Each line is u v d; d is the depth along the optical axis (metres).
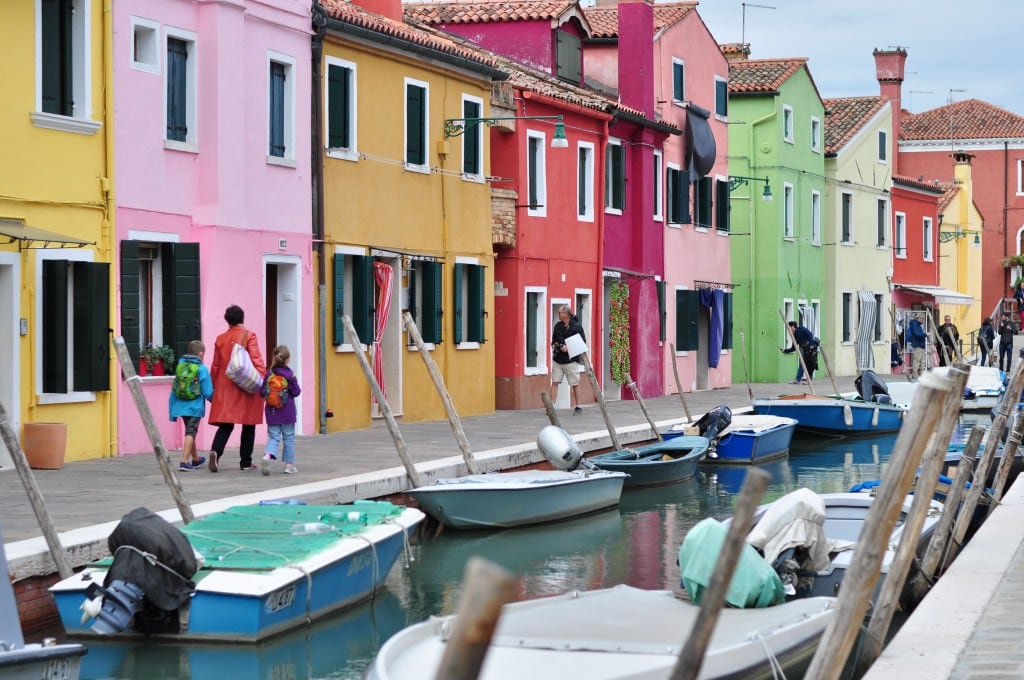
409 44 26.62
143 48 20.77
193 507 14.84
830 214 52.31
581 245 34.28
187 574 11.83
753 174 47.09
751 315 47.31
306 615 12.61
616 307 36.00
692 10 41.03
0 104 18.06
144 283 20.97
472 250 29.62
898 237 59.84
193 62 21.55
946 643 8.64
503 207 30.77
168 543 11.74
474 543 17.39
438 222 28.31
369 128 26.00
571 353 30.16
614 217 36.25
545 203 32.56
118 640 11.98
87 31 19.48
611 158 36.22
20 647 8.96
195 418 18.45
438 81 28.33
